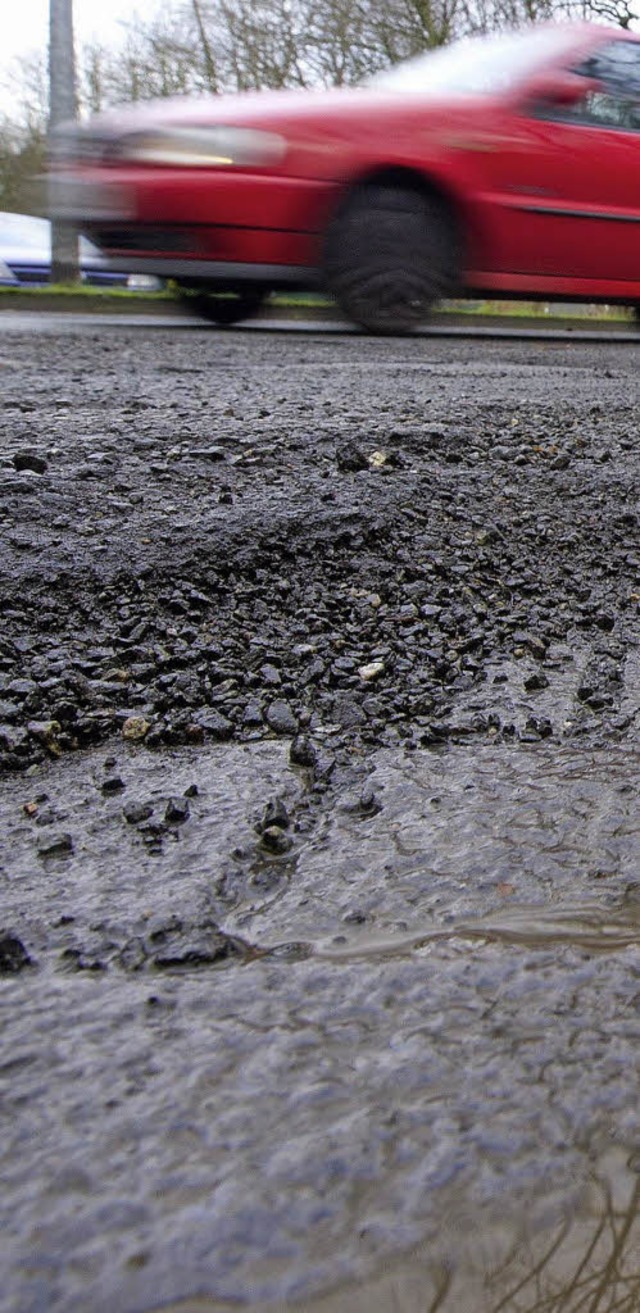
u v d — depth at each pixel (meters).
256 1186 0.69
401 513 2.21
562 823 1.21
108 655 1.62
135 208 5.24
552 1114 0.76
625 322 8.84
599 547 2.17
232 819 1.22
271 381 3.79
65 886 1.08
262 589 1.87
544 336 7.03
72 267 9.23
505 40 6.10
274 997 0.90
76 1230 0.65
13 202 19.33
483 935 0.99
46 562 1.84
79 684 1.53
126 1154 0.72
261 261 5.42
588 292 6.01
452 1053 0.82
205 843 1.17
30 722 1.42
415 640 1.75
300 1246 0.64
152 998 0.89
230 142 5.21
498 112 5.62
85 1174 0.70
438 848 1.16
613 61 5.88
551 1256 0.64
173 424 2.82
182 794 1.28
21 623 1.68
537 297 6.04
